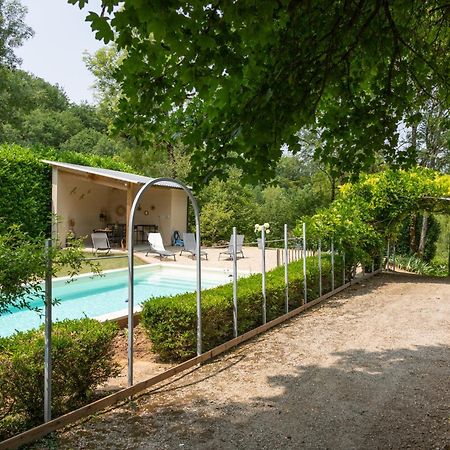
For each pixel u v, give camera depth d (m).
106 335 4.15
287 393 4.34
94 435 3.46
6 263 3.09
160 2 1.85
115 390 4.44
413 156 4.41
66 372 3.79
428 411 3.92
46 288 3.43
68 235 3.78
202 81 2.65
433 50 4.37
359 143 4.28
